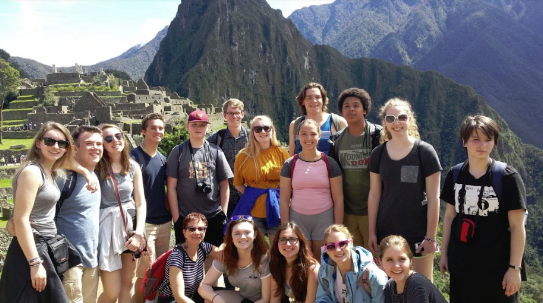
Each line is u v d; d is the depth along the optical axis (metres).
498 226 2.57
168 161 3.45
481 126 2.56
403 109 2.85
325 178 3.12
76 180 2.73
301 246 2.84
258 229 2.97
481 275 2.60
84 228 2.72
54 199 2.56
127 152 3.04
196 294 3.11
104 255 2.88
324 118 3.63
